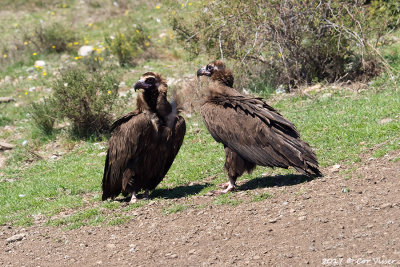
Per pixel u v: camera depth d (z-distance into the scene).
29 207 11.78
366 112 13.63
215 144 14.18
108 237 9.17
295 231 8.05
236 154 10.12
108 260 8.30
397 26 20.23
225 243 8.14
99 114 16.69
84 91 16.56
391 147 10.81
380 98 14.73
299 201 9.12
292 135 9.77
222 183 11.07
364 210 8.30
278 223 8.44
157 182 10.91
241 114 9.98
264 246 7.80
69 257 8.65
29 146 16.69
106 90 16.95
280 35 16.78
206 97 10.73
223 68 10.71
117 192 11.09
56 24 27.11
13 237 9.76
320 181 9.84
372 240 7.38
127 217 9.81
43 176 13.82
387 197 8.59
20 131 18.16
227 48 17.52
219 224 8.82
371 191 8.95
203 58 21.08
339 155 11.20
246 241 8.06
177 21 18.95
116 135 10.45
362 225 7.86
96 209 10.63
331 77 17.61
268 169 11.51
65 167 14.23
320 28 17.12
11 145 16.70
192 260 7.80
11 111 19.92
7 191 12.97
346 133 12.48
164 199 10.66
